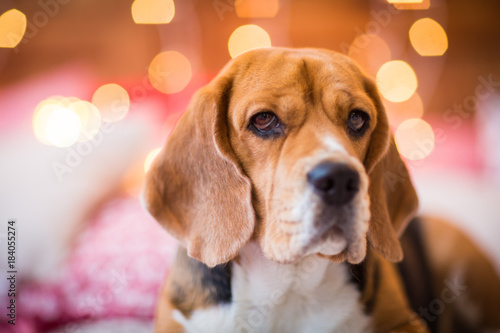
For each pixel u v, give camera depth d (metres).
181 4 1.03
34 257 0.55
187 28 1.04
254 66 0.46
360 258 0.42
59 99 0.81
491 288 0.59
